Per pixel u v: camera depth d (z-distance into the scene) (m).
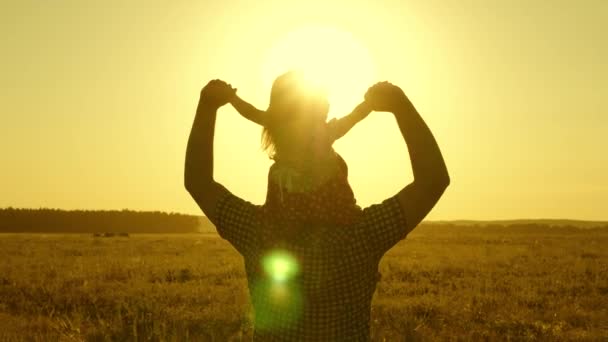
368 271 1.98
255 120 2.07
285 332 1.98
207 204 2.11
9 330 10.77
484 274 21.88
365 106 2.01
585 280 19.88
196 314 11.70
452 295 15.61
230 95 2.12
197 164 2.14
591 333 10.96
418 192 1.97
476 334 10.48
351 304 1.97
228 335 9.62
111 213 166.25
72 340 9.54
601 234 80.25
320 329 1.97
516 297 15.30
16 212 158.00
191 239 64.38
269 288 1.99
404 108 2.00
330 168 1.97
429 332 10.35
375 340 9.24
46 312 13.30
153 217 169.50
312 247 1.94
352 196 1.99
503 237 62.41
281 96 1.99
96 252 36.03
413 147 1.99
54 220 160.38
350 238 1.95
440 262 27.06
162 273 21.81
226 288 17.03
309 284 1.95
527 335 10.47
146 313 11.57
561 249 39.38
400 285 17.88
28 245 44.44
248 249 2.03
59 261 27.97
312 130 1.97
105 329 9.97
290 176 1.94
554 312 13.02
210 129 2.15
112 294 15.67
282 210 1.94
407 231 1.98
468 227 104.62
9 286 17.70
